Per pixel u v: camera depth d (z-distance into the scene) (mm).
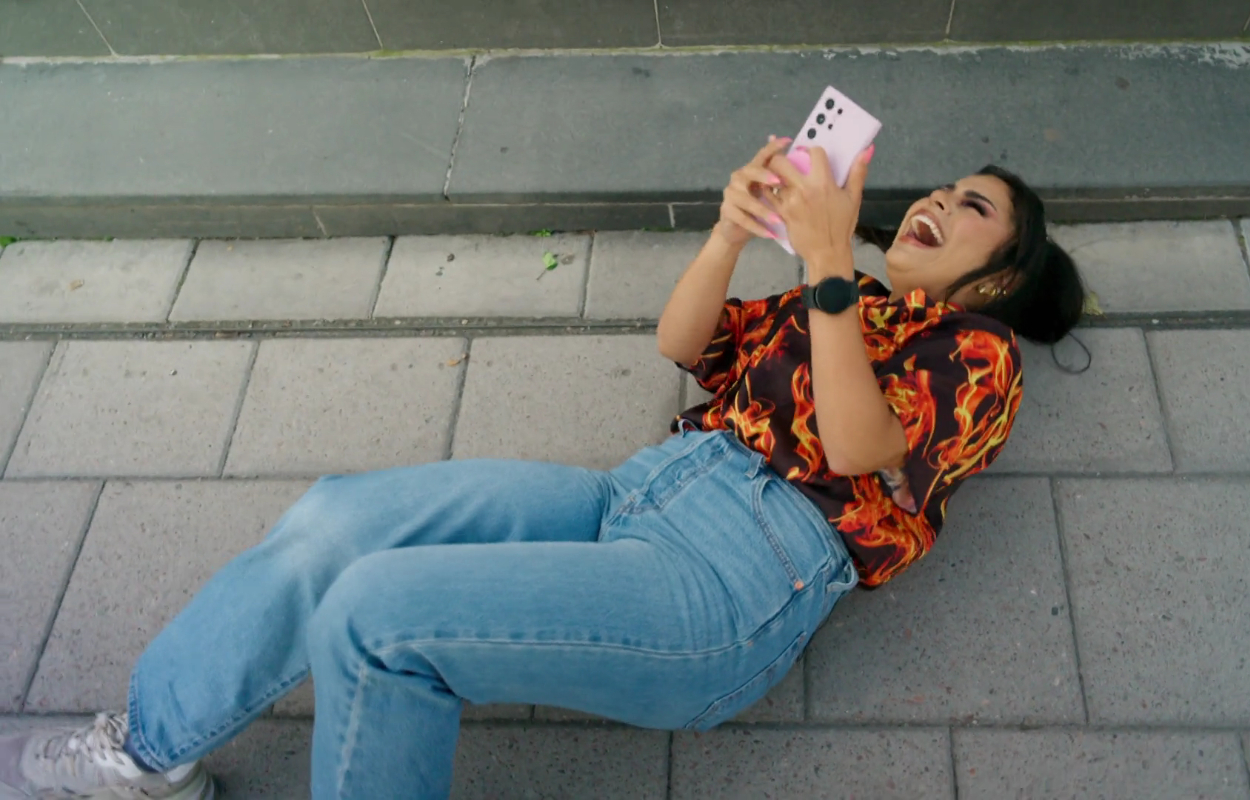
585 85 2365
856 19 2270
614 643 1357
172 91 2488
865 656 1794
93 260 2455
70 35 2500
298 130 2395
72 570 2027
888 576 1551
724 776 1721
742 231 1539
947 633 1803
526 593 1344
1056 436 1969
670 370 2127
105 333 2332
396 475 1579
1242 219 2178
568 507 1584
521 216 2320
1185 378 2006
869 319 1546
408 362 2207
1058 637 1781
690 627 1396
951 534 1892
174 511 2076
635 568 1418
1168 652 1750
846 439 1366
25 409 2236
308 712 1840
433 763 1346
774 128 2254
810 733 1743
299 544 1498
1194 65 2219
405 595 1309
